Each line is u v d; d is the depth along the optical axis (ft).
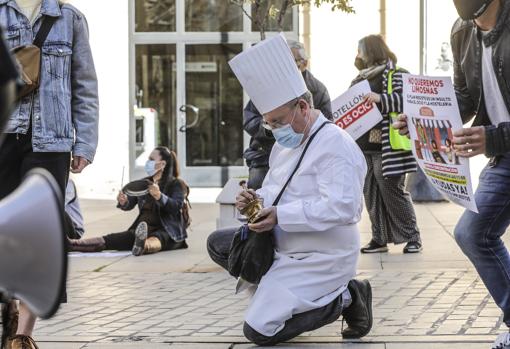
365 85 24.11
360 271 24.66
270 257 16.37
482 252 14.74
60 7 15.65
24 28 15.33
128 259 28.32
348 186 15.69
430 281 22.91
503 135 13.61
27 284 6.85
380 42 27.76
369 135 27.68
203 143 55.26
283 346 16.44
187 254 29.25
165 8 54.85
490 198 14.51
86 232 35.55
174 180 30.40
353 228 16.52
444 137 14.01
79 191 52.54
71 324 18.89
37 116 15.24
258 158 24.91
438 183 14.70
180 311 20.17
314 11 50.70
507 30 13.55
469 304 19.94
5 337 15.15
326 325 17.97
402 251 28.60
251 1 33.53
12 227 6.83
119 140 52.85
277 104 15.83
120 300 21.59
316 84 24.09
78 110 15.92
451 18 49.14
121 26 52.85
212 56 55.01
